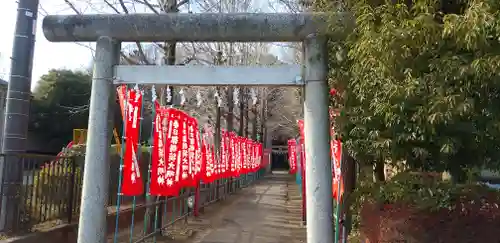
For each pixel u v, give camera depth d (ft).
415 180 21.02
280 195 86.94
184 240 36.42
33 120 84.07
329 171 17.84
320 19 17.69
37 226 25.85
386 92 13.41
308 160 17.99
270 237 39.37
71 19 18.98
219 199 71.56
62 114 84.58
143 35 18.90
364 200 22.02
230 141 72.64
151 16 18.71
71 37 19.27
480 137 14.20
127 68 19.15
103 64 19.06
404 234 18.16
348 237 25.63
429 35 12.76
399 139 14.82
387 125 14.62
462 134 14.23
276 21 18.04
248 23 18.15
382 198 19.98
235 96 32.37
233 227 44.86
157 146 30.99
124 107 26.94
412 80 12.99
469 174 18.40
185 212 46.14
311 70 18.15
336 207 24.39
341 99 19.43
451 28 12.03
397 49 13.03
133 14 18.88
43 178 26.48
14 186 23.77
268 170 197.57
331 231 17.58
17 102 24.86
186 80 18.86
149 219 36.04
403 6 13.62
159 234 36.99
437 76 12.96
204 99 69.82
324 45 18.21
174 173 32.99
